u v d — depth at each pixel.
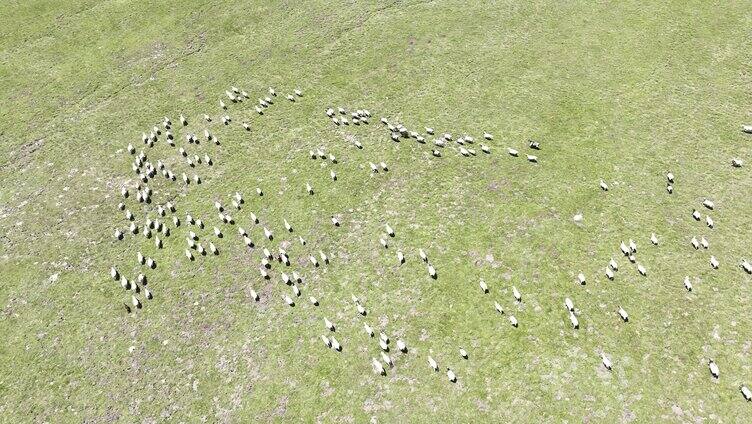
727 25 52.22
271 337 33.69
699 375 30.69
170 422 30.66
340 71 51.28
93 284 36.81
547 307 33.88
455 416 29.89
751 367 30.73
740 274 34.84
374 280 35.94
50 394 32.03
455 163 42.47
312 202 40.75
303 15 57.69
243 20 57.66
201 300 35.72
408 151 43.56
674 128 43.88
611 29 53.09
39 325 35.03
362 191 41.16
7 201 42.62
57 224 40.59
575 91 47.50
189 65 53.28
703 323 32.72
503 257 36.50
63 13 59.94
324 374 31.91
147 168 43.88
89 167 44.50
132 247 38.75
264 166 43.50
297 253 37.78
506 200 39.75
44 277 37.47
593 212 38.66
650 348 31.86
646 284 34.66
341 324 33.94
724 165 41.09
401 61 51.62
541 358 31.72
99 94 50.97
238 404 31.12
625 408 29.62
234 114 47.94
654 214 38.34
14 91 51.88
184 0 60.53
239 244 38.47
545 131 44.34
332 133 45.53
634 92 46.97
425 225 38.69
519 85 48.41
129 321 34.94
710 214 38.16
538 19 54.81
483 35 53.62
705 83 47.22
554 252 36.53
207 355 33.22
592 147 42.91
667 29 52.44
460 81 49.22
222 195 41.69
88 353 33.62
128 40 56.38
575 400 30.05
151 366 32.91
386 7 57.66
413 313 34.16
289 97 48.88
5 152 46.47
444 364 31.84
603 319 33.22
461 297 34.66
